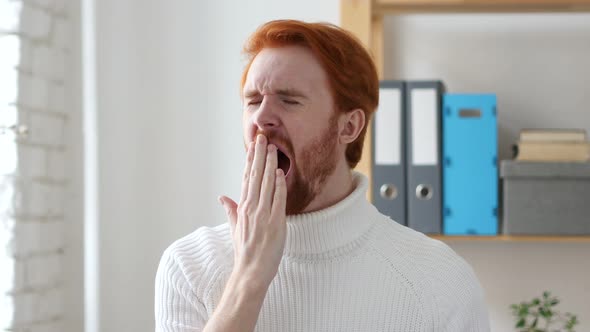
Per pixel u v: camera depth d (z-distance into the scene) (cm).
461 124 219
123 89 257
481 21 243
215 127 255
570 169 213
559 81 240
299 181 115
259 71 113
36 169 224
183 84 257
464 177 218
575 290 237
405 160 219
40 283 228
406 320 117
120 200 256
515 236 216
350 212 120
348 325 117
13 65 213
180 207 255
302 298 117
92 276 254
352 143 125
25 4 216
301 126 113
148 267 255
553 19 240
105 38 256
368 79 120
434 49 244
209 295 118
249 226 110
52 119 235
